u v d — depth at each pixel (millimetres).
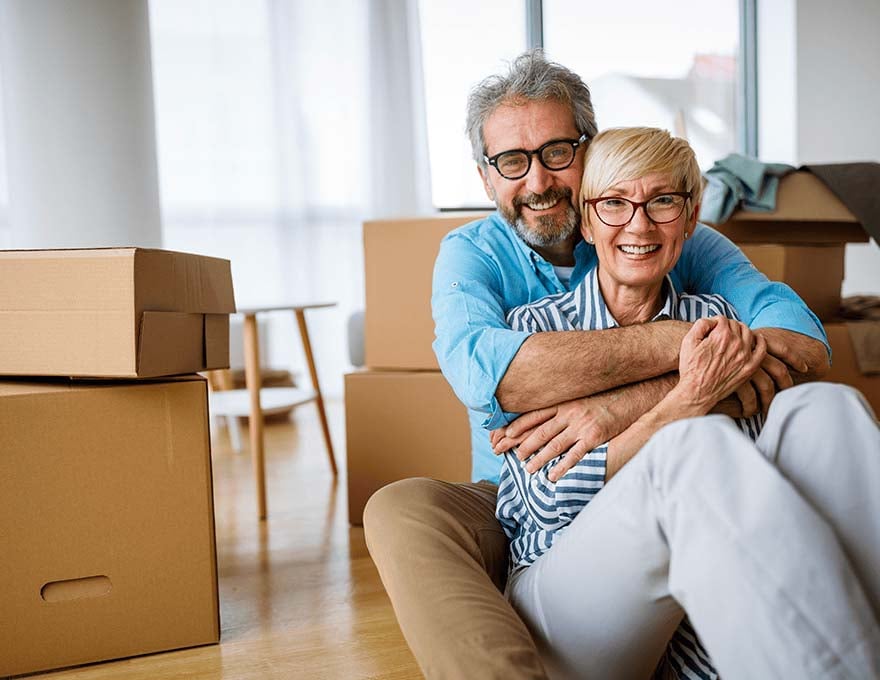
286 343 4887
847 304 2730
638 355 1188
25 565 1415
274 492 2732
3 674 1413
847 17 5098
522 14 5164
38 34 2631
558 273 1520
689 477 835
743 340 1156
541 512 1157
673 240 1216
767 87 5199
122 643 1483
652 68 5293
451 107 5145
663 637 992
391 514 1208
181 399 1492
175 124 4668
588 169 1231
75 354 1400
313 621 1659
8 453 1398
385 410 2289
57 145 2662
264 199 4801
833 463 885
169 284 1465
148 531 1486
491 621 987
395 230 2312
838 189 2531
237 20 4703
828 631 769
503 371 1216
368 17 4844
